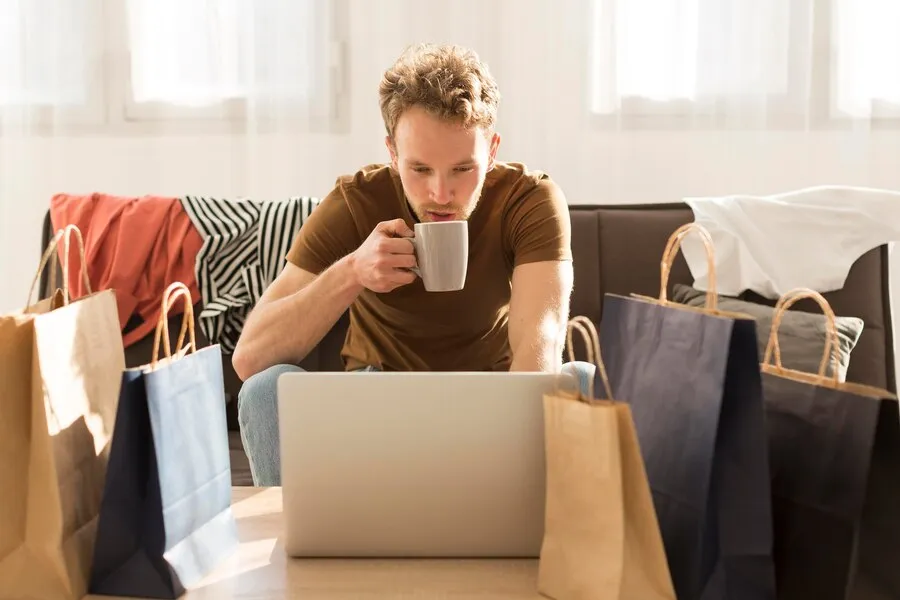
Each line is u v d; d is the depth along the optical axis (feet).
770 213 6.88
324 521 3.24
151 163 9.07
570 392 3.06
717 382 2.74
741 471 2.78
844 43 8.86
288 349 5.16
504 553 3.26
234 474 5.81
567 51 8.93
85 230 7.16
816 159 9.00
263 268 6.95
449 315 5.50
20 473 2.88
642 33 8.87
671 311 3.00
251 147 8.93
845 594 2.78
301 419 3.19
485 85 4.80
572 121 9.00
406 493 3.21
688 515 2.82
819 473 2.88
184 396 3.06
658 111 8.95
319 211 5.57
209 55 8.93
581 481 2.81
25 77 8.96
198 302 6.90
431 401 3.17
